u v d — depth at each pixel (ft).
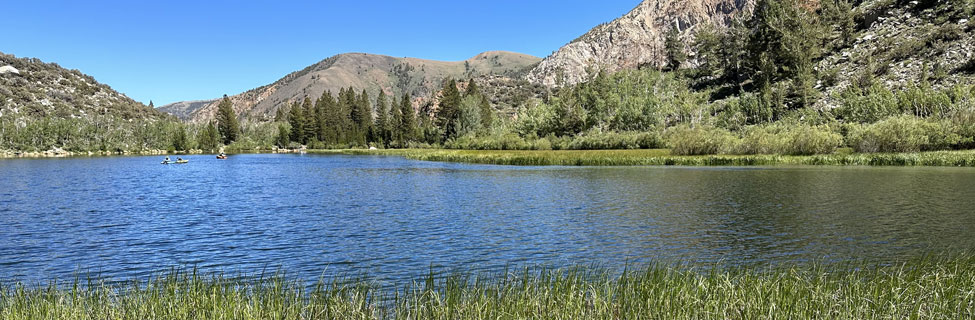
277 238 63.82
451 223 74.43
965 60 299.38
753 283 32.14
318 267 49.11
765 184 123.34
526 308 28.63
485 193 115.75
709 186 121.70
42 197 113.39
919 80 301.84
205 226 73.10
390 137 593.01
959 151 175.83
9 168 238.07
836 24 446.19
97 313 28.73
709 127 298.15
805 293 29.94
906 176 132.87
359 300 33.01
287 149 595.88
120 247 59.26
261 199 107.55
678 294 29.99
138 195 117.19
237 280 43.88
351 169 223.10
